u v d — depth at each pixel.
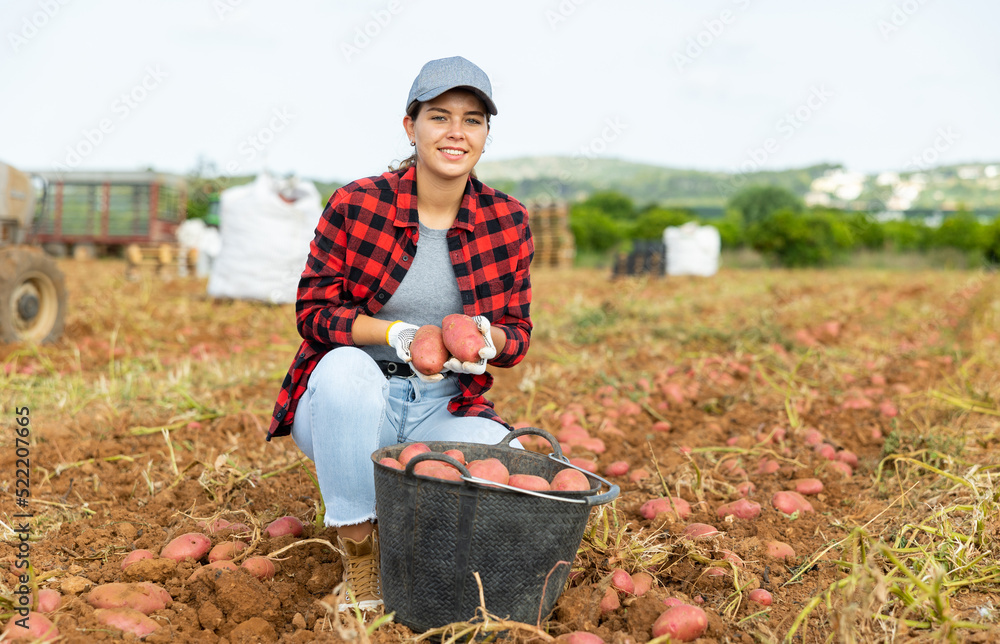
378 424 2.20
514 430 2.32
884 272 20.08
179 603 2.14
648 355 6.46
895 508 3.05
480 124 2.28
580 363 6.14
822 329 7.57
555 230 21.34
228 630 2.07
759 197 35.28
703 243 18.05
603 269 21.20
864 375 5.76
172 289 11.44
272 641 2.04
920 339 7.49
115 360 5.96
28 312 6.26
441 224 2.40
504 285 2.48
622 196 40.97
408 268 2.39
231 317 8.02
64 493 3.19
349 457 2.17
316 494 3.09
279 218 8.55
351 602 2.08
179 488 3.17
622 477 3.56
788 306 10.20
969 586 2.32
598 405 4.81
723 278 17.22
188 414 4.29
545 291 13.27
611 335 7.68
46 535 2.73
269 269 8.55
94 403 4.60
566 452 3.80
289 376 2.40
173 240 21.97
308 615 2.12
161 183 21.31
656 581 2.42
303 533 2.65
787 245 22.34
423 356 2.14
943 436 3.65
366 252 2.35
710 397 5.09
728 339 6.82
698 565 2.51
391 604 2.05
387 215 2.32
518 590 1.94
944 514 2.67
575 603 2.12
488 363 2.46
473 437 2.37
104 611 1.97
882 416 4.46
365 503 2.20
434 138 2.23
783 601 2.29
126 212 21.17
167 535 2.68
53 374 5.21
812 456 3.79
